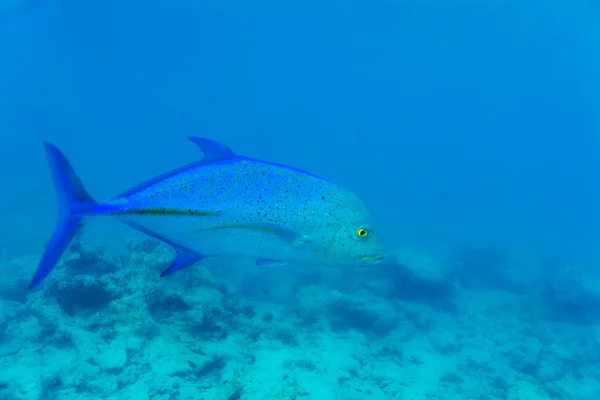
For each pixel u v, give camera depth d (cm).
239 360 765
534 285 1827
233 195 207
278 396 621
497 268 1909
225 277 1462
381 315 1107
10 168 3997
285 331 899
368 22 5806
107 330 733
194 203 209
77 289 778
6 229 1969
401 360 1021
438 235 3056
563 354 1134
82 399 598
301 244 206
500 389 949
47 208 2616
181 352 725
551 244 3061
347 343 959
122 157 6381
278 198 206
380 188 6209
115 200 216
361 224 208
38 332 767
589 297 1419
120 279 823
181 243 215
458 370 1027
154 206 212
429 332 1257
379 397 750
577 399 931
